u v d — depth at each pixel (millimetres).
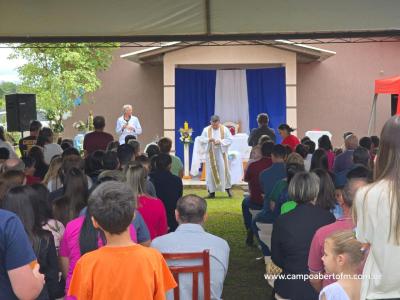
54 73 15625
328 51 14258
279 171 6199
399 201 2275
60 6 8047
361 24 9078
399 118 2354
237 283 6105
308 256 3689
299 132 15891
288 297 3854
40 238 3289
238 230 8695
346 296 2574
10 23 8766
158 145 7668
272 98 14695
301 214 3920
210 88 14852
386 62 15688
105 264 2533
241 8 8242
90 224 3229
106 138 8781
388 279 2309
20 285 2500
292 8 8258
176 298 3350
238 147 13688
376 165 2385
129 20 8727
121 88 15977
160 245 3488
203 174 13883
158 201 4531
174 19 8719
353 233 2682
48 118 15398
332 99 15797
